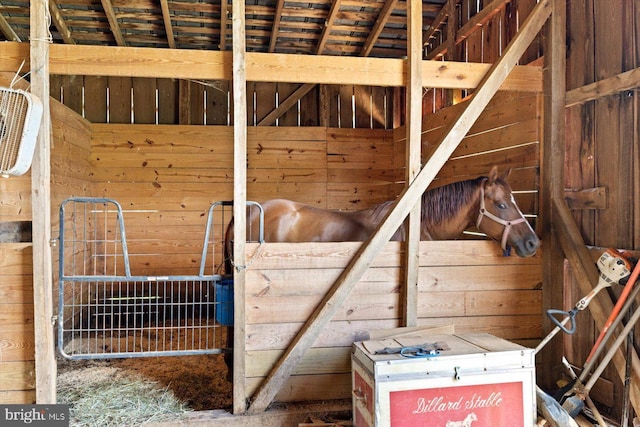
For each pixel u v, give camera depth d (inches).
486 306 106.0
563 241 105.6
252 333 97.3
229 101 198.2
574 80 108.3
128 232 189.0
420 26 101.0
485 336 92.7
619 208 95.7
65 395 107.5
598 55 101.3
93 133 185.6
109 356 92.9
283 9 156.9
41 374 90.0
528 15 111.2
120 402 103.3
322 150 201.5
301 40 178.1
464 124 102.1
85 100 190.4
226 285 104.1
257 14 161.3
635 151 92.0
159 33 172.2
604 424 89.0
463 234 143.3
